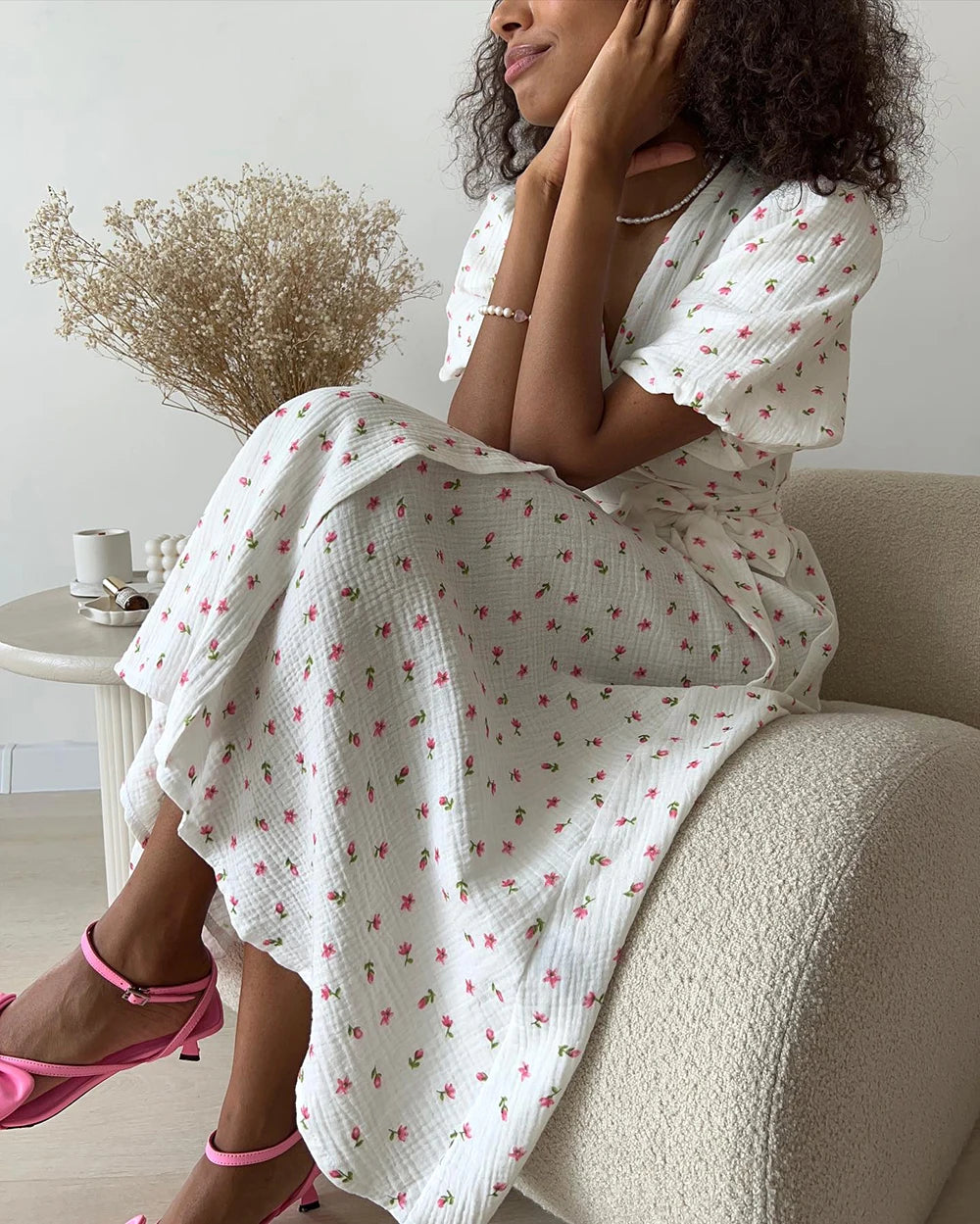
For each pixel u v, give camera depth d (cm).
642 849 71
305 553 72
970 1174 87
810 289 91
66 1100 86
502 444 101
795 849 68
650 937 68
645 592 86
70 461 181
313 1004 72
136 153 172
